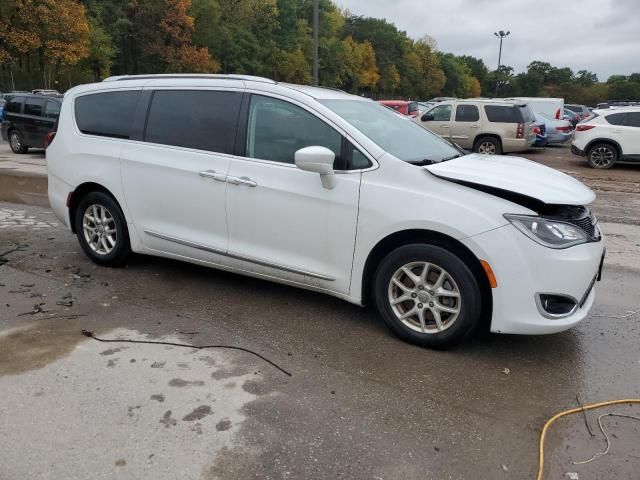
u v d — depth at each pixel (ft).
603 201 33.27
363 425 9.46
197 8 190.70
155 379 10.73
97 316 13.70
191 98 15.24
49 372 10.87
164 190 15.38
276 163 13.57
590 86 412.57
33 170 41.75
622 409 10.19
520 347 12.62
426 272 12.09
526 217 11.17
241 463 8.39
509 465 8.56
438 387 10.78
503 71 427.33
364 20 314.55
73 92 17.87
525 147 53.67
